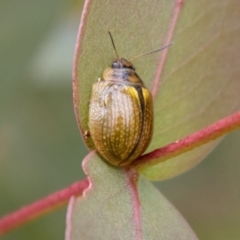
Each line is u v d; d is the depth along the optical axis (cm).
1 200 15
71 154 15
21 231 15
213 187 16
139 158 11
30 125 15
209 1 12
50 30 14
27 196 15
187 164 12
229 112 12
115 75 11
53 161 15
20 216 12
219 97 12
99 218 11
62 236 15
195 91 12
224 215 16
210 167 16
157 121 12
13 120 15
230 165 16
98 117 11
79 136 15
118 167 11
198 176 16
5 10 14
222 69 12
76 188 12
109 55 11
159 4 12
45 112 15
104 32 11
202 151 12
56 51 15
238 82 12
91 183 11
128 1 11
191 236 11
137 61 12
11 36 14
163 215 11
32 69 14
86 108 11
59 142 15
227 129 11
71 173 15
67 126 15
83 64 11
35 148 15
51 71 15
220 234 16
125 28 11
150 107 11
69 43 15
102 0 11
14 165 15
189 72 12
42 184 15
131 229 11
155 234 11
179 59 12
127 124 11
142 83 11
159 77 12
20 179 15
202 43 12
